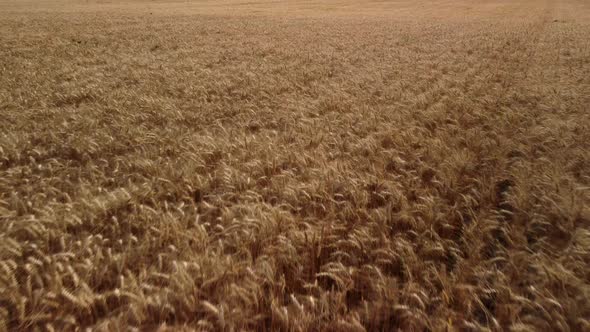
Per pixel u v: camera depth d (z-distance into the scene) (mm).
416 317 2547
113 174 4871
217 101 8664
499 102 8227
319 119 6984
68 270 2936
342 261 3320
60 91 9305
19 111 7488
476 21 30469
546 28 25078
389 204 3902
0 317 2617
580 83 10172
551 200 3906
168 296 2760
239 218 3811
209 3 51719
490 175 4832
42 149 5609
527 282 3092
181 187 4445
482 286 2955
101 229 3736
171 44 17500
